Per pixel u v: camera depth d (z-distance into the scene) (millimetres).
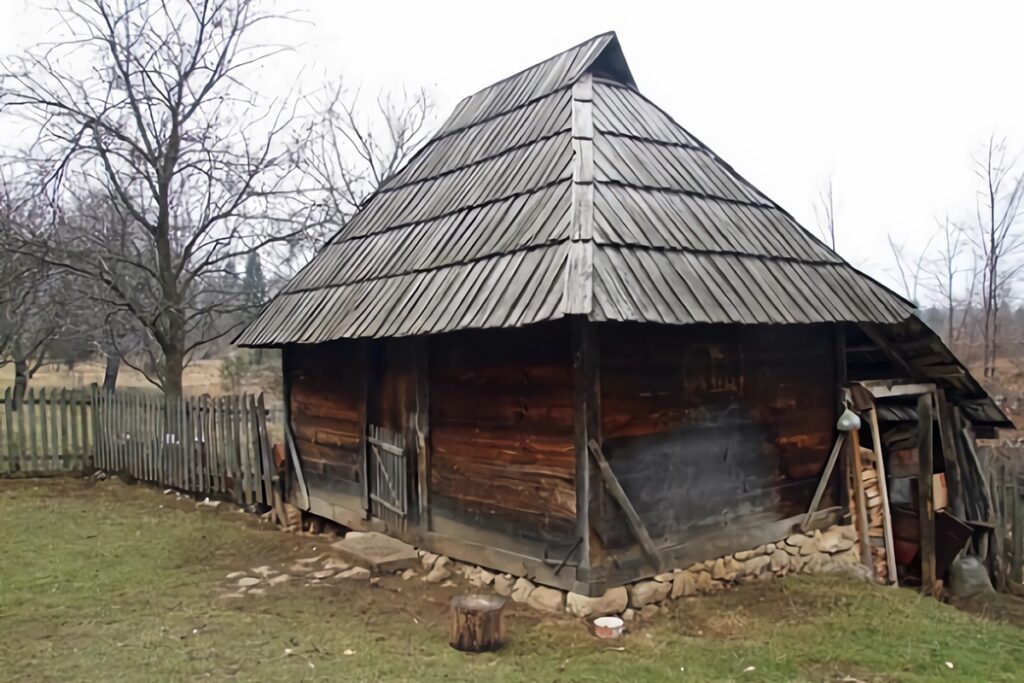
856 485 7613
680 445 6270
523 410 6121
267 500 9836
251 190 14891
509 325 5227
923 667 5051
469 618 5148
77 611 6004
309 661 4992
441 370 6961
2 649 5199
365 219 9375
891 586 7188
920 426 8133
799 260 7078
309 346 9078
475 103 9586
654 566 5957
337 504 8539
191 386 26703
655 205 6523
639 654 5074
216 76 14859
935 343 7859
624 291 5258
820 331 7582
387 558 6945
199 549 8078
